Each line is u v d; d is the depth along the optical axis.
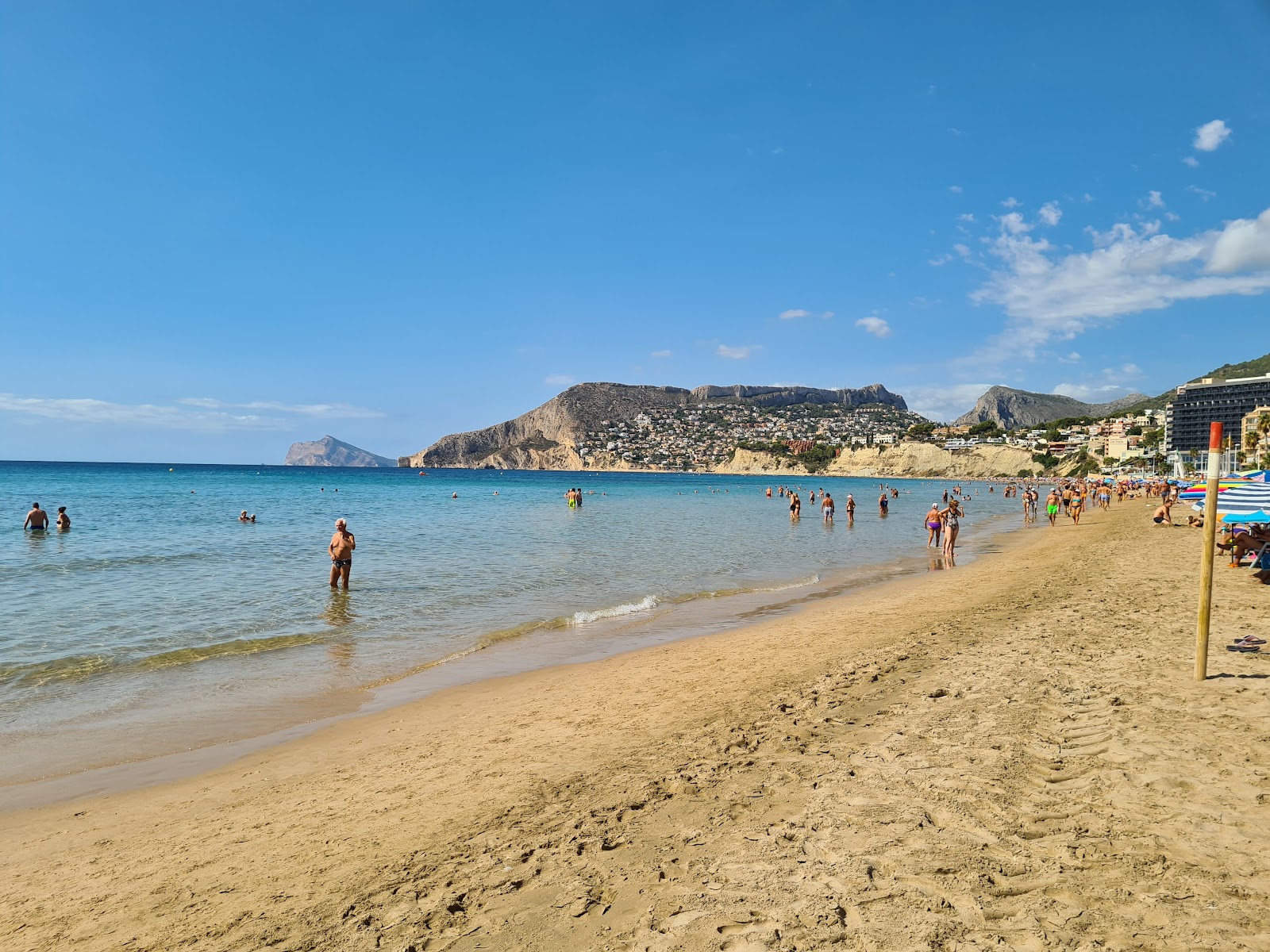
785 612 14.68
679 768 5.84
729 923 3.44
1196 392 164.62
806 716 7.08
